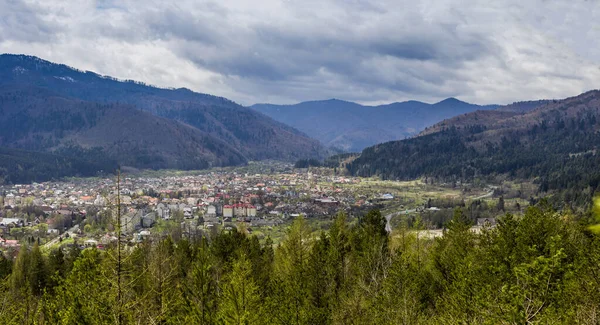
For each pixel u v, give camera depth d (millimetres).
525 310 17453
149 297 25656
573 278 22438
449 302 27453
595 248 23797
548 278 19172
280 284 33562
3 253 100562
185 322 27594
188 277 38188
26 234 128000
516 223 32594
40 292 51438
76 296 24297
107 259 21219
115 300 20828
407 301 28516
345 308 30797
